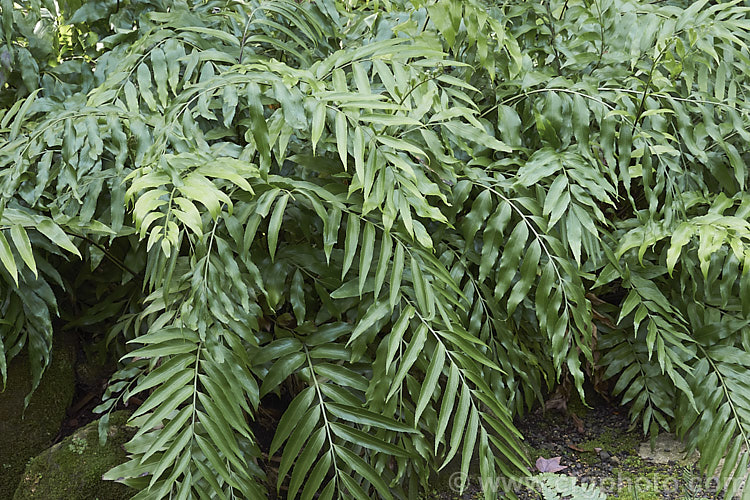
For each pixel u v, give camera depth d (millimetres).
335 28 2211
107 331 2152
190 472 1422
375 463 1722
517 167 1896
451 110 1589
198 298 1468
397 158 1432
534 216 1683
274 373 1562
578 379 1702
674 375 1747
